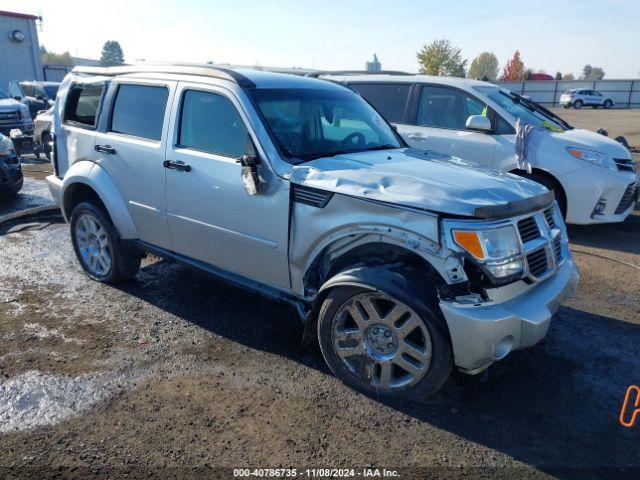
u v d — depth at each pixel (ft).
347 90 15.85
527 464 9.34
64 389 11.21
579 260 19.95
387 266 10.72
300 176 11.43
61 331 13.71
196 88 13.66
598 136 23.82
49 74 109.60
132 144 14.83
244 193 12.34
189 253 14.26
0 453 9.35
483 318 9.59
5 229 22.59
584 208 21.94
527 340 10.28
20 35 94.58
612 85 163.84
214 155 13.06
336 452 9.53
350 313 11.00
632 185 22.17
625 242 22.38
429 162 12.84
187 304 15.46
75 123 16.97
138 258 16.51
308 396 11.13
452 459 9.43
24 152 45.47
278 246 11.99
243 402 10.89
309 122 13.42
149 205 14.66
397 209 10.17
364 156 12.88
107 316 14.61
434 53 165.68
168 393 11.14
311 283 12.12
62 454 9.34
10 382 11.39
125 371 11.93
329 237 11.09
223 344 13.23
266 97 13.00
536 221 11.21
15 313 14.67
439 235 9.80
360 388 11.27
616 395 11.43
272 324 14.34
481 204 9.95
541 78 222.89
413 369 10.48
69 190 16.83
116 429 10.01
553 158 22.03
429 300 10.05
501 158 22.79
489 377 11.95
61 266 18.31
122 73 15.85
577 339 13.80
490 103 23.34
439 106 24.68
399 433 10.06
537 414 10.71
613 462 9.43
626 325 14.67
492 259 9.89
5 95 55.16
